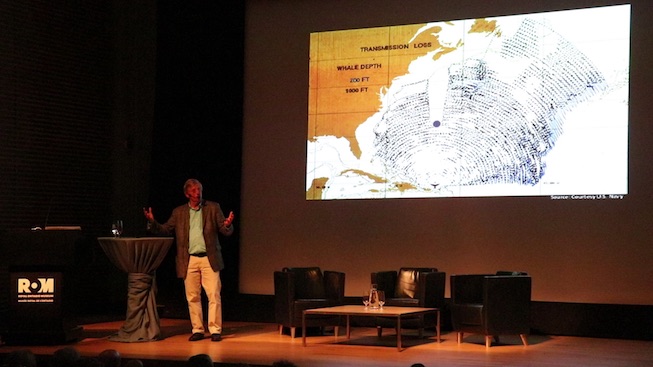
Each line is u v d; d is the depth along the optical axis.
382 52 9.89
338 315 8.64
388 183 9.80
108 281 10.72
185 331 9.16
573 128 8.97
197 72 10.48
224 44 10.45
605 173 8.84
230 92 10.43
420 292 8.74
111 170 10.78
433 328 9.40
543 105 9.10
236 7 10.49
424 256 9.63
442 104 9.56
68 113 10.28
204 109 10.44
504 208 9.27
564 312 8.94
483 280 8.39
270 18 10.48
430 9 9.68
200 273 8.47
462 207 9.47
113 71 10.87
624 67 8.80
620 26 8.83
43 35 9.98
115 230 8.03
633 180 8.73
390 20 9.88
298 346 8.00
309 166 10.19
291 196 10.29
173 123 10.52
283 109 10.38
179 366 6.93
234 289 10.36
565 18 9.05
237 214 10.42
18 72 9.68
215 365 6.83
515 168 9.21
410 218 9.71
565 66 9.02
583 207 8.92
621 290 8.76
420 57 9.70
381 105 9.87
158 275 10.54
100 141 10.67
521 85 9.21
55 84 10.12
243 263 10.47
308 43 10.27
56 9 10.15
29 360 5.54
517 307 8.05
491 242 9.31
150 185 10.55
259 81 10.49
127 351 7.49
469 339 8.69
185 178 10.45
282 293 8.71
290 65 10.36
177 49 10.55
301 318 8.53
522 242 9.17
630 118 8.75
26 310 7.75
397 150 9.77
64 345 7.81
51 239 7.64
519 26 9.25
